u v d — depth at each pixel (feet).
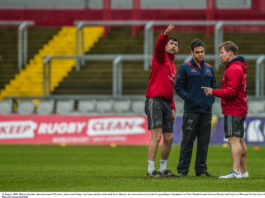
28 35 341.62
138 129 226.17
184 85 106.83
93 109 260.01
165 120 102.01
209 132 107.55
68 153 181.37
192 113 106.11
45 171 120.57
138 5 335.67
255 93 277.23
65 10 374.43
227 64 101.65
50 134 228.02
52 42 336.29
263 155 175.73
